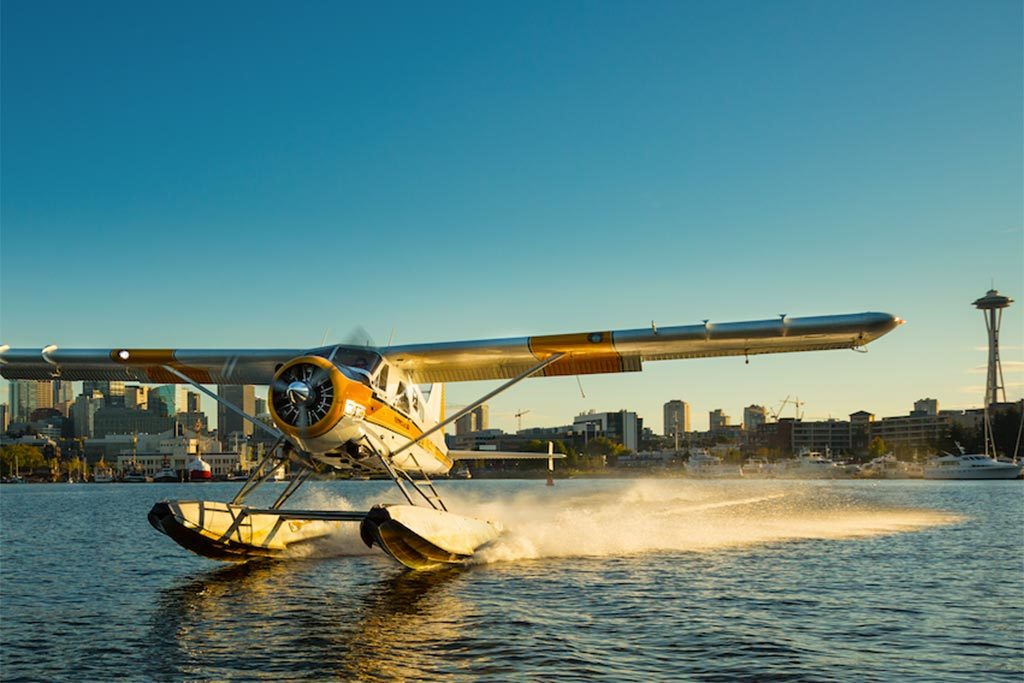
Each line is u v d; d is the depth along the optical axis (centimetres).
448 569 1244
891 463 11169
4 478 17300
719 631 802
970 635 794
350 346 1198
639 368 1278
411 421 1302
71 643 777
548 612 895
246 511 1255
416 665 681
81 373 1382
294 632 810
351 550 1466
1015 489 5666
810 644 752
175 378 1359
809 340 1134
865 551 1495
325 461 1202
